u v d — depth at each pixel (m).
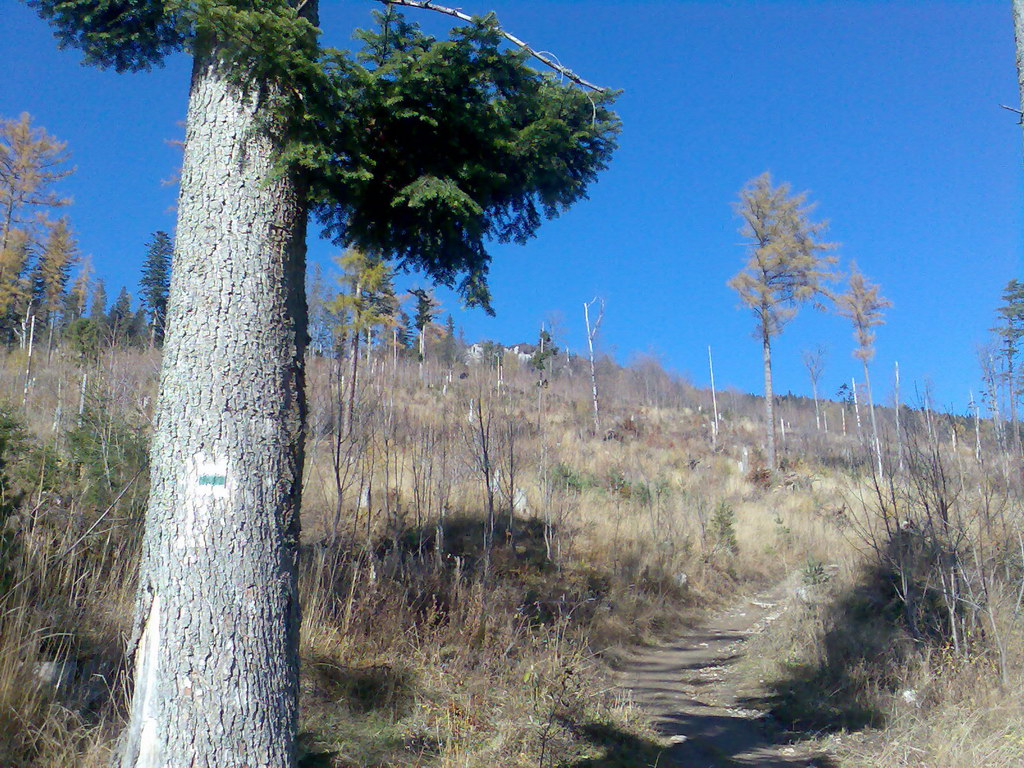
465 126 3.92
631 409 41.69
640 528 17.53
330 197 3.81
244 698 2.83
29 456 7.32
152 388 10.38
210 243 3.16
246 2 3.17
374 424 12.72
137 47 4.45
